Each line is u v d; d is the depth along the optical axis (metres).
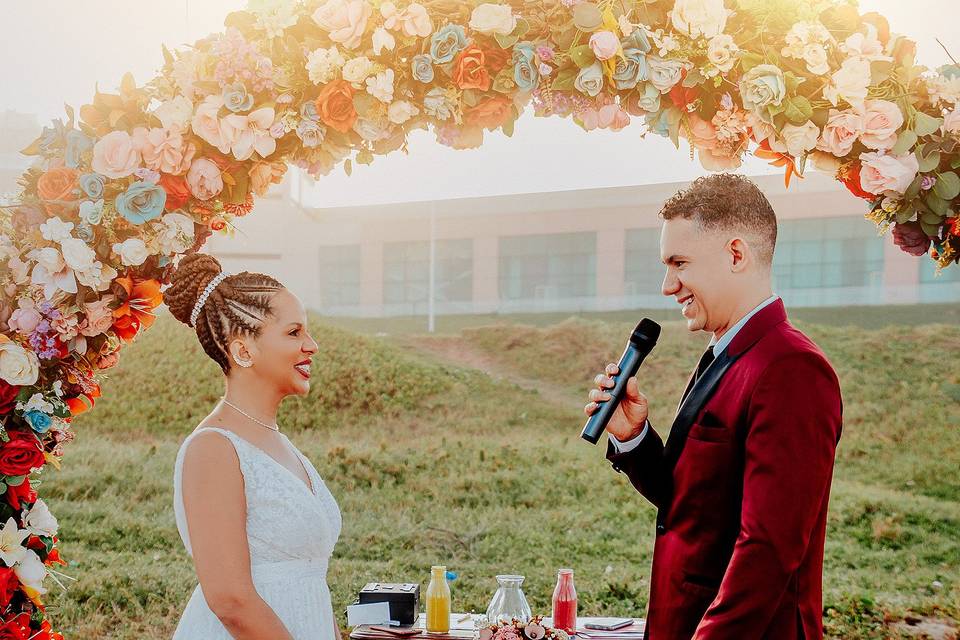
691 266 1.96
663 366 8.48
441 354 9.02
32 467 2.05
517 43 2.04
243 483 1.87
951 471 7.16
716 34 1.98
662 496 2.15
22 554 1.99
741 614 1.69
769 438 1.73
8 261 2.03
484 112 2.13
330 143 2.20
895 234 2.11
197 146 2.11
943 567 6.41
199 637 1.88
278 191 9.49
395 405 8.34
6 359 1.98
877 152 2.00
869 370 8.06
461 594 6.39
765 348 1.84
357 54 2.11
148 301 2.14
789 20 1.99
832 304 8.66
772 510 1.69
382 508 7.36
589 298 9.23
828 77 1.99
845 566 6.52
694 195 1.98
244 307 1.96
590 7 2.00
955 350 8.01
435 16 2.10
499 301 9.45
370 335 9.04
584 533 7.02
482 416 8.26
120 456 7.47
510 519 7.20
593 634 3.58
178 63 2.08
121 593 6.11
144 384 8.02
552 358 8.81
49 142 2.09
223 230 2.34
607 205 9.25
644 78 2.00
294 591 1.91
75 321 2.04
